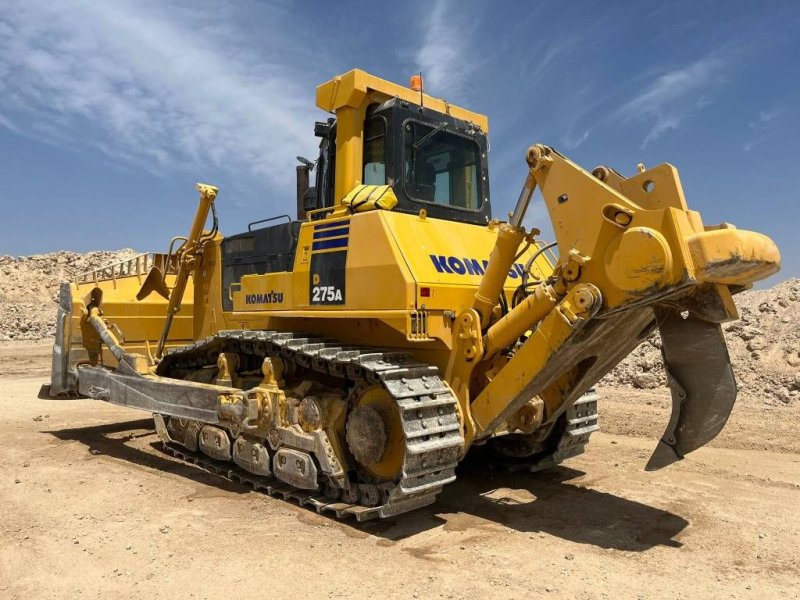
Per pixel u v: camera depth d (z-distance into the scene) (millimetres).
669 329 4680
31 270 39594
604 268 4508
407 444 4797
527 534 5230
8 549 4883
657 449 4797
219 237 7902
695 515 5660
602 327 4809
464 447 5320
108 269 9562
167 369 8250
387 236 5328
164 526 5379
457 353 5418
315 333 6422
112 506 5938
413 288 5152
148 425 10039
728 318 4395
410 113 6238
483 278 5355
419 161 6332
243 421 6180
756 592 4172
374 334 5922
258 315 6723
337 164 6367
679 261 4137
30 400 12773
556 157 4871
